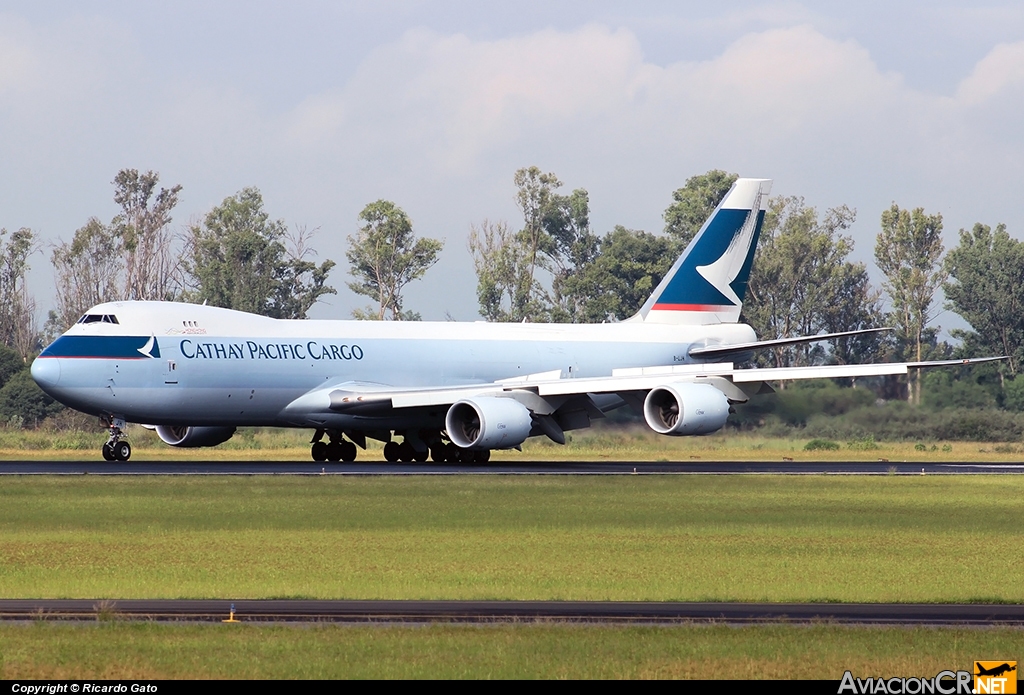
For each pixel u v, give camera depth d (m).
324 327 122.38
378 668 35.09
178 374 111.94
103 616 41.25
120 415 112.12
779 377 116.62
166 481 90.38
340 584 48.91
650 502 81.69
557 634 39.31
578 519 72.25
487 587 48.56
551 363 134.12
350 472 101.44
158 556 56.53
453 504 78.81
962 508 80.38
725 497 85.50
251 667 35.09
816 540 64.62
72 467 103.81
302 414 119.25
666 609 44.34
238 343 115.38
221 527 67.38
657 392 117.62
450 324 131.88
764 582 50.66
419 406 116.50
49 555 56.72
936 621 42.72
